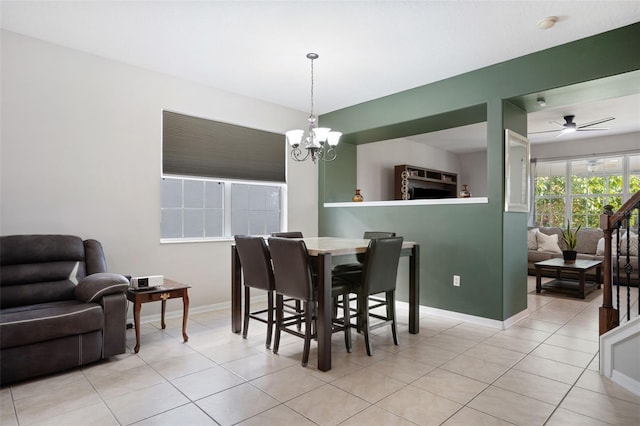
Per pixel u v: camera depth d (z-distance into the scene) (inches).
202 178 166.7
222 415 77.0
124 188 141.7
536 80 130.7
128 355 110.7
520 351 114.7
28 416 76.7
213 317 153.9
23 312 95.8
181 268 157.0
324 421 74.8
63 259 116.9
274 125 192.4
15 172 119.4
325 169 210.7
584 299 190.1
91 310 101.0
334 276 121.2
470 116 161.9
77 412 78.2
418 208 165.8
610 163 276.1
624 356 91.6
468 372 98.8
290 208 200.4
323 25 113.8
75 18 110.5
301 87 167.8
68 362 96.7
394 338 120.9
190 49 130.7
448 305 154.7
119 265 140.3
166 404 81.6
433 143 306.5
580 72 121.1
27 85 121.6
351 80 158.7
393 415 77.1
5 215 117.6
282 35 120.3
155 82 150.3
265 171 190.4
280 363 104.8
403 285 172.1
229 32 118.5
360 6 103.3
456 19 109.7
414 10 105.0
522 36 119.5
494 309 140.8
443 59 137.3
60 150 127.8
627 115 216.5
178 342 122.4
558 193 299.7
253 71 149.9
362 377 95.7
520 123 154.6
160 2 102.1
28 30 118.1
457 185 347.3
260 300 187.6
